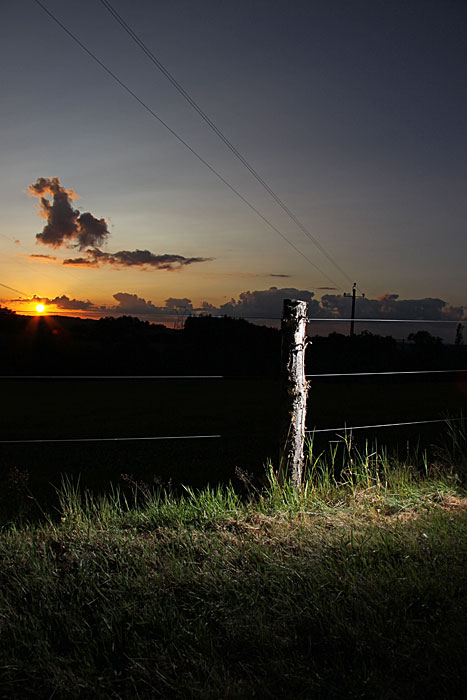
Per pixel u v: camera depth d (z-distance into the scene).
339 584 3.05
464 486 5.00
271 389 31.89
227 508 4.48
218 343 39.03
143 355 40.03
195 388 32.50
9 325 39.97
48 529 4.04
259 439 11.34
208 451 9.78
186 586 3.10
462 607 2.75
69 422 15.70
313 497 4.64
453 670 2.30
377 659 2.44
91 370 40.31
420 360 33.84
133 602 2.91
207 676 2.37
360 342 34.31
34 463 8.52
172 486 6.60
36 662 2.47
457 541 3.54
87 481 7.05
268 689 2.25
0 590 3.03
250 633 2.63
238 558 3.45
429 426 12.52
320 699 2.22
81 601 2.99
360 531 3.82
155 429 14.00
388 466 5.41
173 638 2.62
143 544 3.67
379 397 24.62
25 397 25.92
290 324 4.79
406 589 2.96
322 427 13.76
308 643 2.58
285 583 3.06
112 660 2.53
